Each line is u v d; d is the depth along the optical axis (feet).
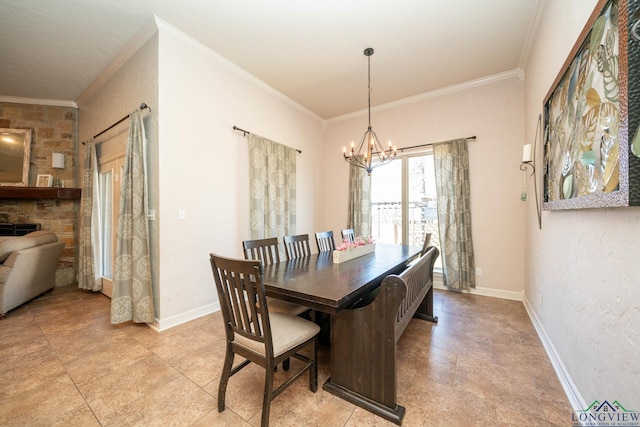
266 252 8.57
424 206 13.04
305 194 14.57
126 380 5.55
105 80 10.68
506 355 6.52
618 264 3.59
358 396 4.94
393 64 10.13
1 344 7.02
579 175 4.53
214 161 9.53
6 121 12.39
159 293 7.97
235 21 7.86
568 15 5.35
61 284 12.73
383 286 4.70
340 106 14.06
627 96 3.01
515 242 10.56
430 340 7.29
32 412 4.64
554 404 4.86
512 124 10.63
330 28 8.16
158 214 7.98
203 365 6.11
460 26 8.07
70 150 13.12
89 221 11.32
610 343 3.76
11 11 7.25
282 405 4.86
